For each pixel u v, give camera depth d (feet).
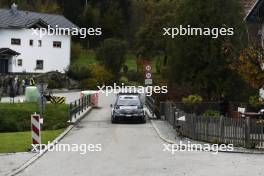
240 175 55.67
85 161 65.51
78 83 243.19
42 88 94.58
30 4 372.17
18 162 64.64
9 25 256.11
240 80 122.72
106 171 58.29
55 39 274.57
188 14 125.29
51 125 121.29
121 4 392.27
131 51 359.46
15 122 121.08
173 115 108.88
